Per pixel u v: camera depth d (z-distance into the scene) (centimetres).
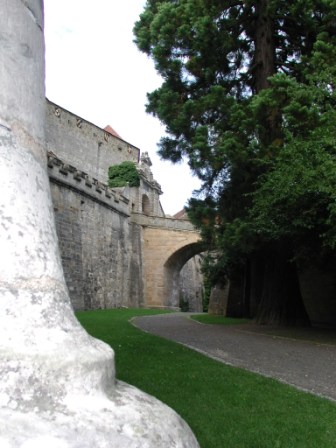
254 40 1933
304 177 1299
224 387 688
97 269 3272
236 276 2555
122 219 3853
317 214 1424
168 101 1702
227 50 1728
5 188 236
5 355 201
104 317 2081
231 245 1636
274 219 1486
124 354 938
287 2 1689
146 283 4206
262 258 2138
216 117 1667
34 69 275
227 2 1698
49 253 242
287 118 1424
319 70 1489
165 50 1702
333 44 1623
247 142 1570
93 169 4950
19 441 176
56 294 233
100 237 3381
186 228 4234
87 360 216
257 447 458
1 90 250
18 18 267
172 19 1683
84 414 198
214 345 1240
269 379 777
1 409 188
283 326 1894
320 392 733
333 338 1485
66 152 4597
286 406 610
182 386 682
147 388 657
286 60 1994
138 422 207
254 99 1533
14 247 228
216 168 1641
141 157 5259
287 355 1112
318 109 1423
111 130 6122
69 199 2964
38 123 272
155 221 4288
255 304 2506
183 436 222
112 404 211
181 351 1027
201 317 2558
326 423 547
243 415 557
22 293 221
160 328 1716
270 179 1402
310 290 2595
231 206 1773
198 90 1784
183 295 5244
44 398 198
